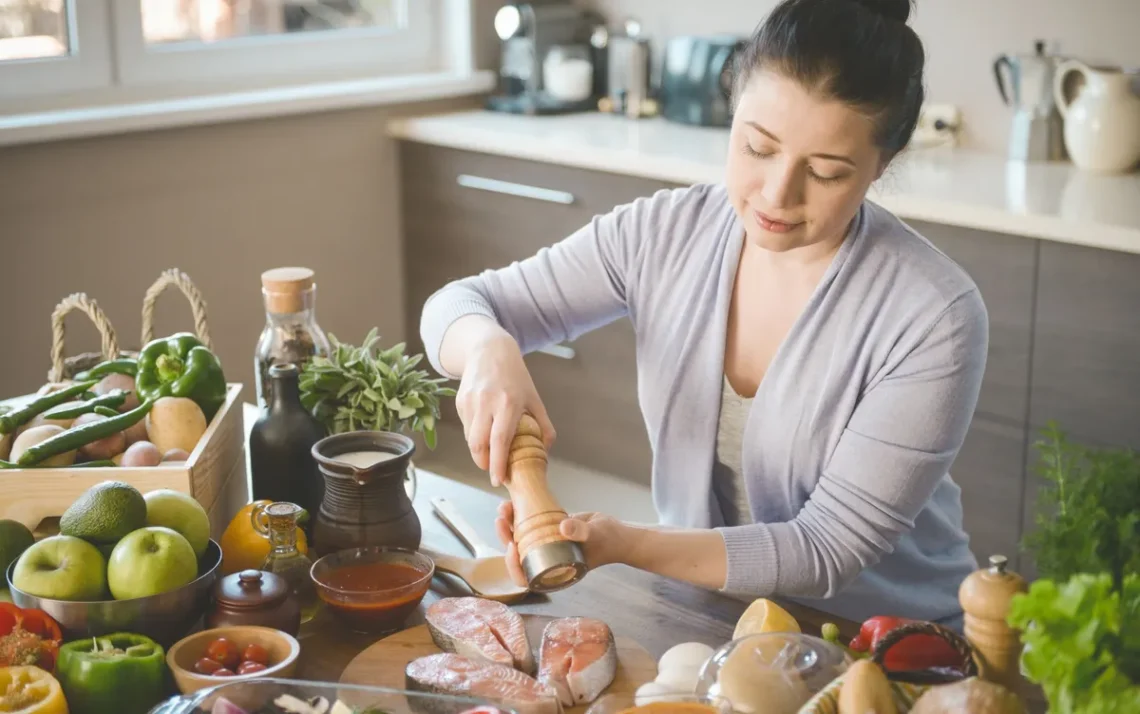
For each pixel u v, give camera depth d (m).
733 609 1.34
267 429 1.47
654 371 1.64
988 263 2.57
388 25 3.70
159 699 1.14
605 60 3.76
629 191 3.08
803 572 1.36
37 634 1.16
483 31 3.76
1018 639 0.98
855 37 1.23
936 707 0.87
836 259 1.46
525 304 1.68
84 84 3.05
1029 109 2.98
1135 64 2.88
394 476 1.39
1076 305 2.46
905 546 1.59
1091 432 2.49
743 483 1.60
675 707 0.98
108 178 2.99
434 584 1.40
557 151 3.17
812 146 1.26
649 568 1.36
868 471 1.40
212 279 3.26
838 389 1.46
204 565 1.30
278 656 1.18
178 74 3.23
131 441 1.48
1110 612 0.80
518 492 1.23
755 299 1.55
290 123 3.33
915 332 1.41
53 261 2.95
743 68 1.33
